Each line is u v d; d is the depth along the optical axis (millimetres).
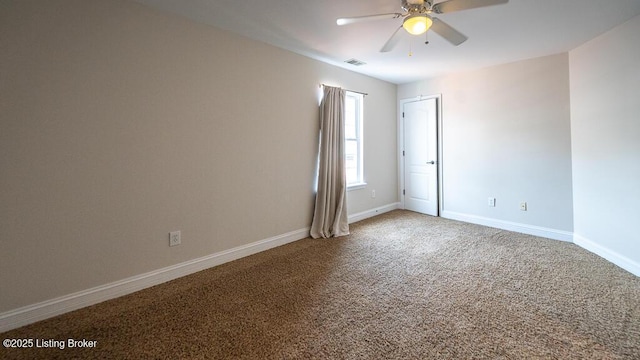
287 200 3516
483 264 2855
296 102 3547
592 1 2293
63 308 2033
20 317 1885
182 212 2611
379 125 4930
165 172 2488
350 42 3156
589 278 2518
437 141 4770
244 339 1756
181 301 2207
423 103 4910
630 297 2182
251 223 3160
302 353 1630
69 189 2033
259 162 3195
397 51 3451
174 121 2523
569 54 3451
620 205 2740
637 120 2531
